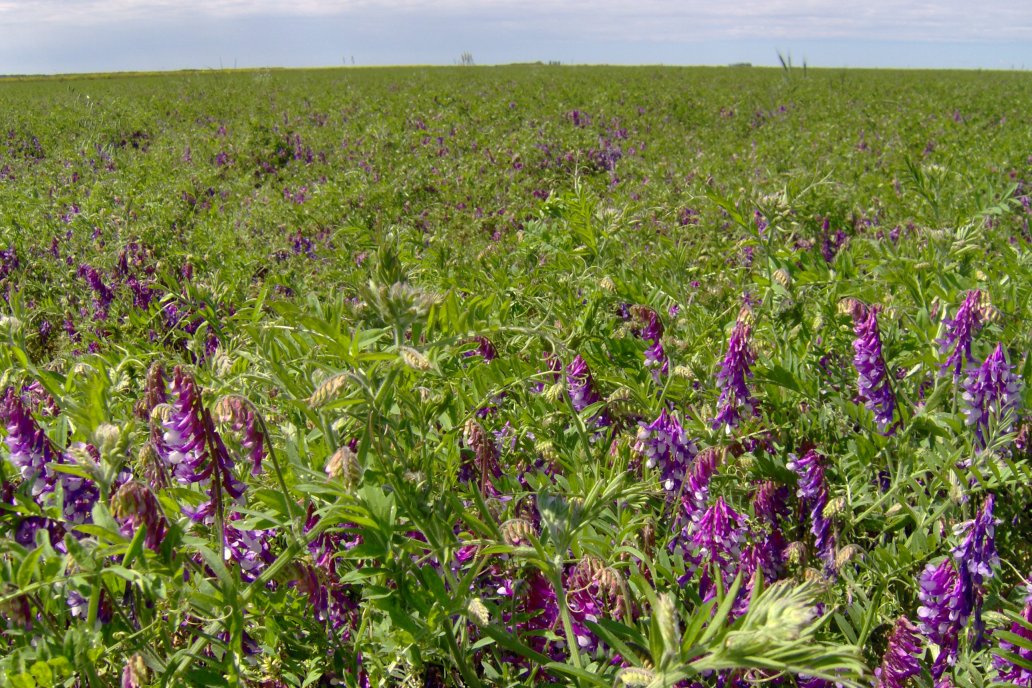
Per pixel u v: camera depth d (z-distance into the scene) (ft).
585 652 7.82
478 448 9.29
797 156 47.57
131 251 26.63
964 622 8.08
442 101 82.58
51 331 21.61
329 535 8.38
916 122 66.23
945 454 10.34
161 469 6.97
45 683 6.10
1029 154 43.11
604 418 11.30
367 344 7.55
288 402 9.64
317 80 132.77
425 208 35.96
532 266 21.81
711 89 106.73
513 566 8.52
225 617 6.82
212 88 112.37
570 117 67.87
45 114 80.33
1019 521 10.14
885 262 18.97
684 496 8.80
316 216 34.14
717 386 11.63
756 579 5.41
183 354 18.06
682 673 5.25
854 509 11.22
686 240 26.66
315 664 7.97
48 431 8.48
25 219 32.81
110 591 6.91
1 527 7.54
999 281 16.72
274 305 7.23
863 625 8.13
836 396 12.54
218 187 42.42
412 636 7.19
